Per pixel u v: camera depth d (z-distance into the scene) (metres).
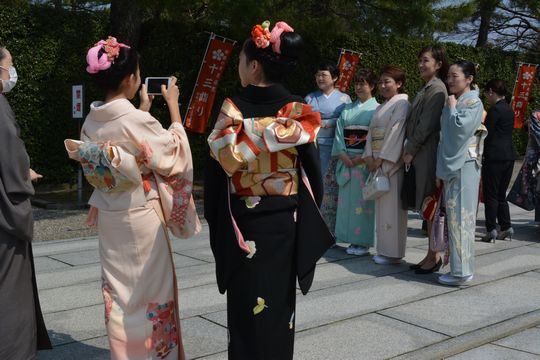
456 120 3.94
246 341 2.24
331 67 5.43
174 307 2.44
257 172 2.23
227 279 2.27
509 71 15.38
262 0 7.34
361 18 8.81
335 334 3.19
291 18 8.16
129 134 2.24
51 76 8.87
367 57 12.08
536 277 4.45
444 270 4.66
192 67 9.96
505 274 4.54
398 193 4.70
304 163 2.28
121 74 2.29
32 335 2.59
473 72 4.09
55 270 4.51
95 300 3.74
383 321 3.41
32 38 8.64
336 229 5.32
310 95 5.58
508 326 3.32
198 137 10.25
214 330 3.22
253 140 2.16
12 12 8.42
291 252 2.28
